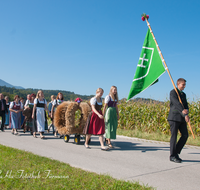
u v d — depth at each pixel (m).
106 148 6.21
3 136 8.94
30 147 6.46
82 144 7.28
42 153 5.62
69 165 4.36
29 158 4.72
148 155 5.66
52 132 10.90
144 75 6.15
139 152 6.04
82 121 7.13
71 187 3.15
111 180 3.47
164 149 6.49
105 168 4.36
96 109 6.39
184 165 4.69
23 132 10.56
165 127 9.72
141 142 7.77
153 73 6.03
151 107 10.65
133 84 6.21
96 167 4.40
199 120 9.12
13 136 8.98
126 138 8.74
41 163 4.36
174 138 4.97
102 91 6.43
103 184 3.29
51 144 7.12
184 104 5.03
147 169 4.34
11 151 5.38
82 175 3.70
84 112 7.15
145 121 10.67
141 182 3.54
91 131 6.33
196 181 3.69
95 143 7.57
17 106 9.67
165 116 9.86
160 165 4.67
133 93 6.22
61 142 7.58
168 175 3.97
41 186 3.19
